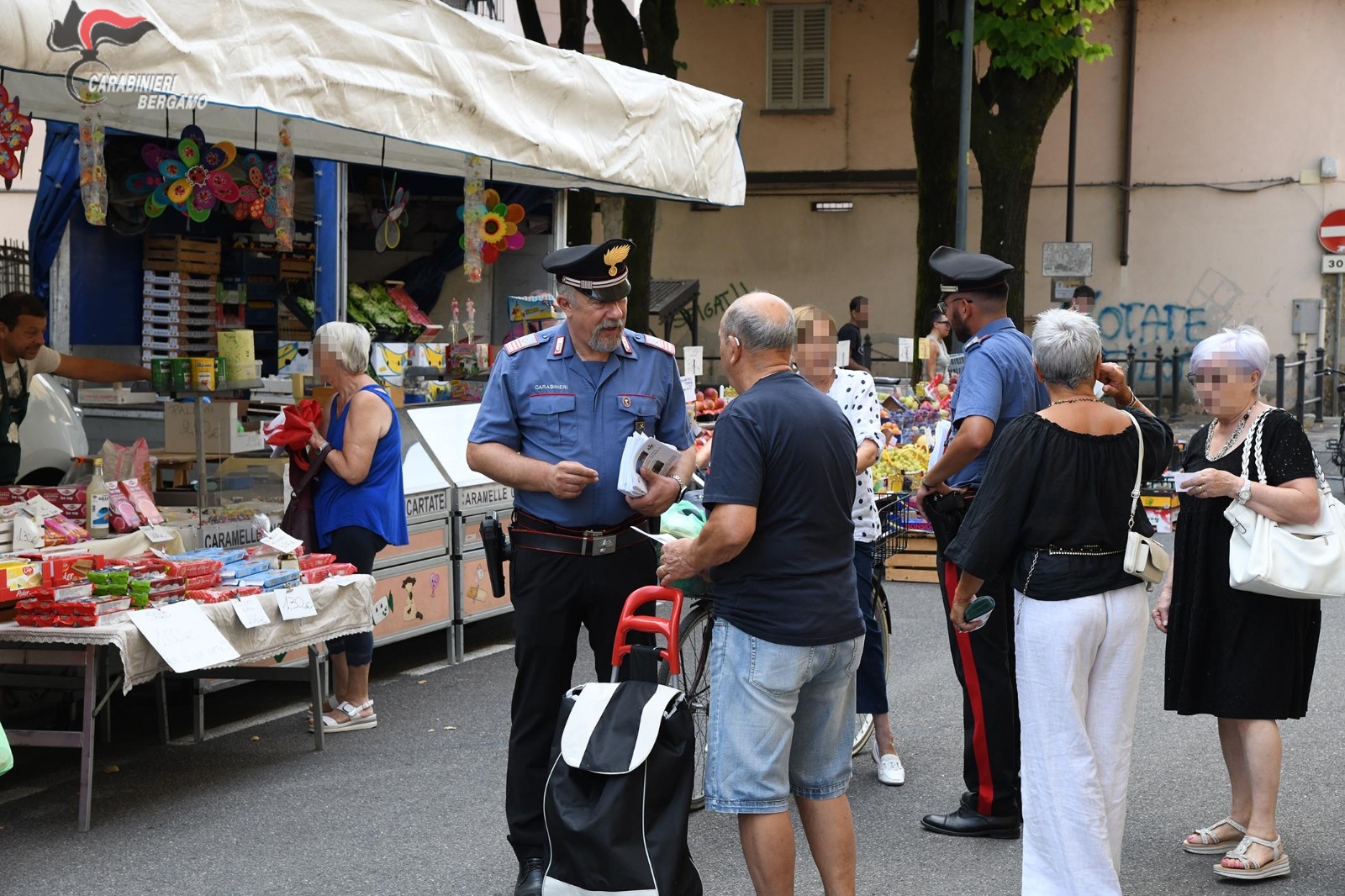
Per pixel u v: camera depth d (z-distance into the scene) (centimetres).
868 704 552
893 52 2508
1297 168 2394
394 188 958
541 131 665
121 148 816
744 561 370
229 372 672
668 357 454
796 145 2556
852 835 389
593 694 359
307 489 620
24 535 532
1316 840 489
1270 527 434
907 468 933
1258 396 459
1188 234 2448
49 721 621
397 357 854
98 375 740
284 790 544
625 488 424
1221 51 2398
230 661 512
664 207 2598
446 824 506
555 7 2077
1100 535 389
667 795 348
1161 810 523
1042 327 402
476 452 435
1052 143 2478
